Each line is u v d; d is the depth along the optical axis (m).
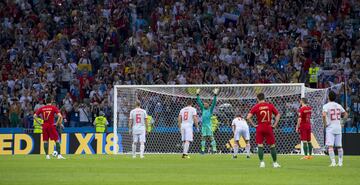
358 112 98.19
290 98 95.25
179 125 82.19
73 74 116.06
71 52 121.06
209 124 88.06
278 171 56.03
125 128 96.88
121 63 117.50
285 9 124.19
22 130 101.75
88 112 105.06
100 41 123.81
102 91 111.50
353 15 122.94
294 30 120.19
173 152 96.94
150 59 117.44
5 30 126.56
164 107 97.81
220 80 112.75
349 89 104.19
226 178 48.69
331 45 116.69
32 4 131.62
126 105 97.00
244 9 124.62
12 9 129.75
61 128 94.19
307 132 77.81
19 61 120.25
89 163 68.31
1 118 107.06
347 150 91.25
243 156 85.81
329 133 63.53
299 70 112.31
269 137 60.91
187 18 124.75
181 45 120.44
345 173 53.56
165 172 55.06
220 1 127.44
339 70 108.69
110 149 96.56
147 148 97.31
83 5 129.50
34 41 124.25
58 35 123.50
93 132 98.38
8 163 68.44
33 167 61.72
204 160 75.00
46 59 120.19
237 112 89.56
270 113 60.56
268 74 111.50
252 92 95.56
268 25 121.62
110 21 126.44
